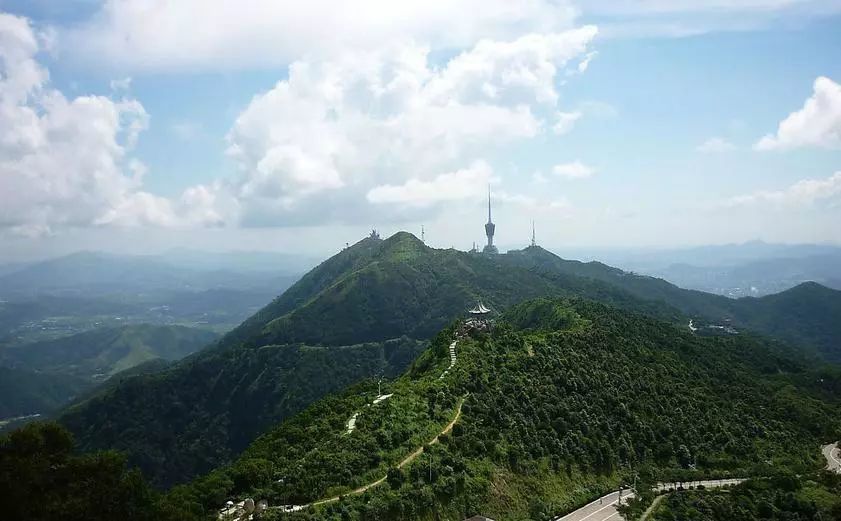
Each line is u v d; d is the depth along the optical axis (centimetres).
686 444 16550
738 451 16862
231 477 11681
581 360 18712
